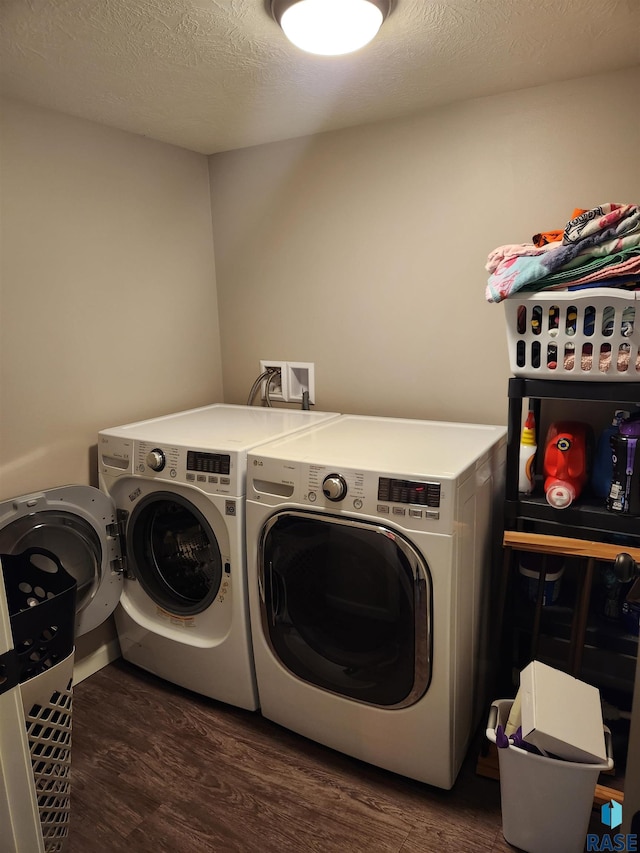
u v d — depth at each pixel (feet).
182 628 6.32
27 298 5.98
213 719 6.12
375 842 4.67
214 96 5.72
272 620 5.51
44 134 5.99
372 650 5.03
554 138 5.66
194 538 6.29
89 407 6.74
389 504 4.68
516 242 6.07
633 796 3.08
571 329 4.57
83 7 3.94
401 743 5.08
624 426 4.72
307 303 7.60
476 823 4.81
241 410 7.72
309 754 5.61
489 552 5.64
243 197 7.82
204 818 4.94
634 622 5.11
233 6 3.94
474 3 3.97
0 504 5.40
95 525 6.20
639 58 5.00
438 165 6.30
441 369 6.77
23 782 3.05
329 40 4.25
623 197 5.49
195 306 8.10
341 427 6.50
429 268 6.61
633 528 4.70
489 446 5.44
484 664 5.86
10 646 2.93
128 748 5.73
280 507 5.26
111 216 6.77
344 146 6.86
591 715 4.36
